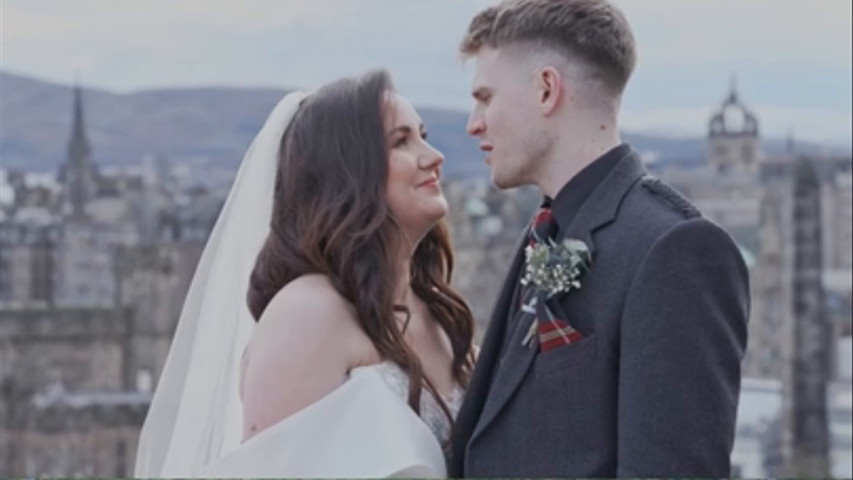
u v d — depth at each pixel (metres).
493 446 5.57
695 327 5.27
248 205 6.61
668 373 5.24
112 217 98.50
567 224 5.62
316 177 6.02
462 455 5.77
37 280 97.00
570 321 5.48
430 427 6.00
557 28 5.64
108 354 89.88
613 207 5.54
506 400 5.55
